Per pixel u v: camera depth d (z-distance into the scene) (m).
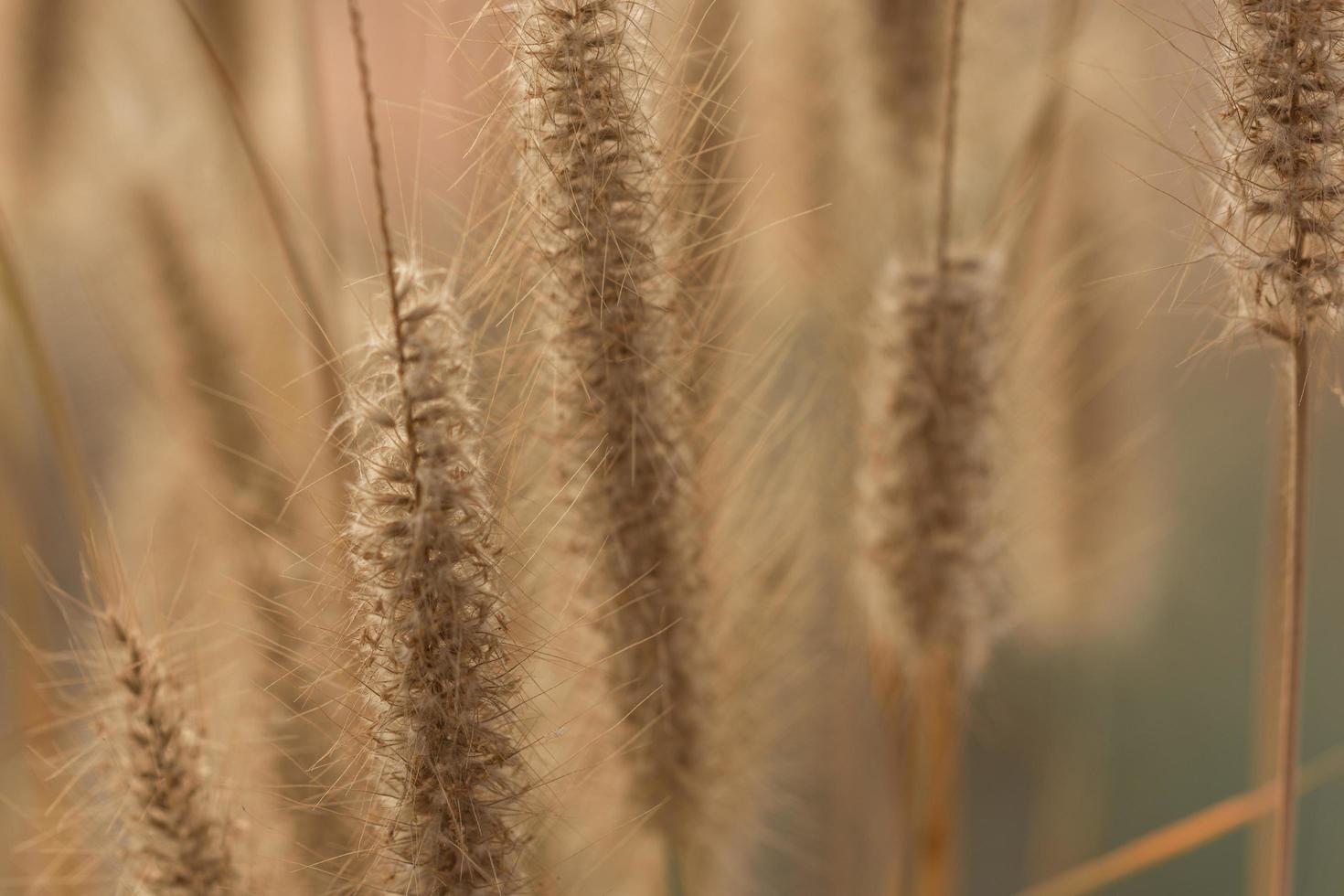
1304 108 0.32
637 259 0.33
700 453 0.35
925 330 0.36
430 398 0.31
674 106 0.34
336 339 0.35
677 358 0.34
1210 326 0.33
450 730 0.31
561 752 0.35
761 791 0.37
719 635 0.36
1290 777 0.34
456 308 0.32
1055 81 0.35
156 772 0.33
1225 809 0.36
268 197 0.35
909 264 0.37
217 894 0.33
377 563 0.31
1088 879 0.37
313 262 0.36
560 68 0.32
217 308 0.37
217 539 0.36
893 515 0.37
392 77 0.36
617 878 0.37
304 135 0.37
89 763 0.33
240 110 0.35
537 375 0.34
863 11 0.37
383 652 0.32
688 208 0.34
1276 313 0.32
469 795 0.32
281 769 0.34
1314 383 0.33
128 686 0.33
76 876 0.34
